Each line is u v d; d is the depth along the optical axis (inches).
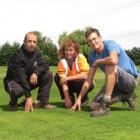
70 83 280.8
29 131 195.5
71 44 273.4
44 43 2137.1
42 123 214.8
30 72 267.9
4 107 276.7
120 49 253.9
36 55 267.4
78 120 222.7
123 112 250.2
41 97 270.7
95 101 253.3
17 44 2262.6
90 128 201.3
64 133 190.9
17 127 204.7
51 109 266.1
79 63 276.7
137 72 259.8
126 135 187.0
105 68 241.4
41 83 271.0
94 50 257.6
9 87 260.1
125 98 257.9
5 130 198.1
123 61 255.4
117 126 206.5
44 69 269.4
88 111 257.0
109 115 238.5
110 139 179.8
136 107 272.8
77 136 184.5
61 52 279.6
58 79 282.7
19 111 255.9
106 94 240.7
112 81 239.3
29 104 256.4
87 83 261.1
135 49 2151.8
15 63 261.0
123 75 245.9
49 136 184.9
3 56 2234.3
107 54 249.0
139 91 395.5
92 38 249.6
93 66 255.6
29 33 263.1
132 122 216.7
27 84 258.1
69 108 270.7
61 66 277.4
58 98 342.3
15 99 263.0
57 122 216.8
